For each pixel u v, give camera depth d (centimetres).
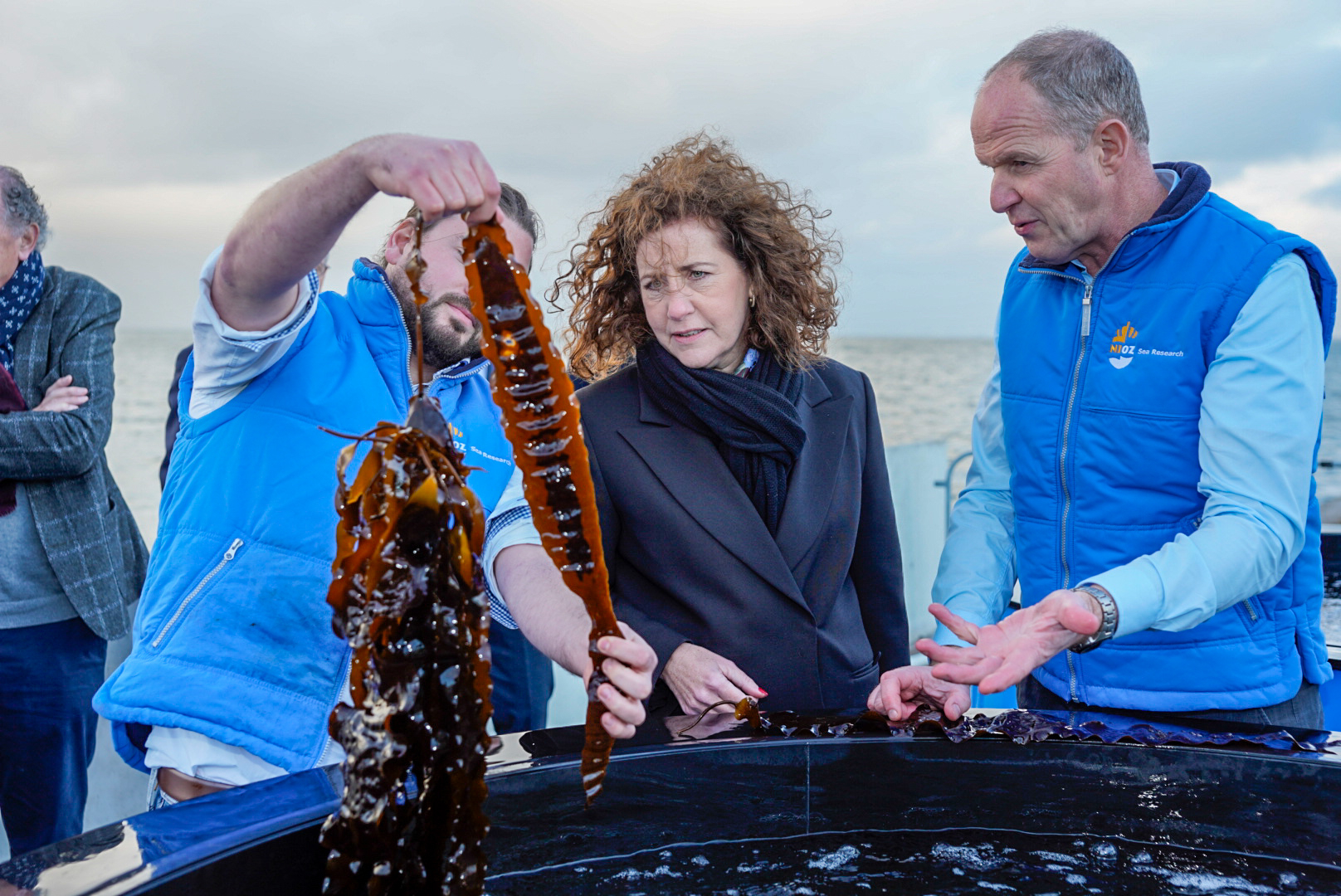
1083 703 148
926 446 431
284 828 72
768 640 144
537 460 63
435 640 60
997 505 173
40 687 222
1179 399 144
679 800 89
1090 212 145
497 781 82
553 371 61
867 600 164
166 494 129
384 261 135
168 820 73
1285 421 132
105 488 240
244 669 116
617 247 158
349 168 82
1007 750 95
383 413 127
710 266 145
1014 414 163
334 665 120
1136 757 93
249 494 120
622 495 149
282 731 115
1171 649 145
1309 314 136
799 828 93
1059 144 141
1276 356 134
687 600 146
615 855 88
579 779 86
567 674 317
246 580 118
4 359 230
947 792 95
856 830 94
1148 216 148
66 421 219
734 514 146
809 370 165
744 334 159
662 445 150
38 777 224
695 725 100
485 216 74
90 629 230
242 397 123
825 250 168
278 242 94
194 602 118
